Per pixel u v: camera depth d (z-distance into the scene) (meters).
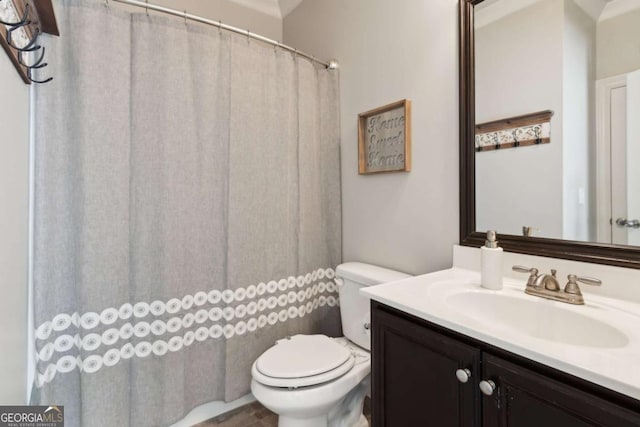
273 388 1.20
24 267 1.05
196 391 1.48
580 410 0.59
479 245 1.22
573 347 0.65
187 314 1.44
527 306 0.94
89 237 1.21
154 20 1.34
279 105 1.67
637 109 0.89
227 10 2.07
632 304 0.87
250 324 1.59
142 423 1.33
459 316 0.81
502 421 0.71
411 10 1.45
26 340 1.08
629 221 0.91
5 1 0.71
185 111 1.41
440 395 0.84
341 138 1.87
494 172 1.18
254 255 1.59
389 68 1.56
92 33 1.21
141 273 1.33
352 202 1.81
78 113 1.19
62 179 1.20
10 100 0.85
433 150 1.38
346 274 1.58
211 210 1.49
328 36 1.92
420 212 1.45
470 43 1.22
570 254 0.99
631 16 0.90
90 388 1.22
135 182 1.31
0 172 0.78
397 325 0.95
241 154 1.54
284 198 1.69
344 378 1.25
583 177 0.99
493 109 1.18
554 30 1.04
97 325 1.23
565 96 1.02
